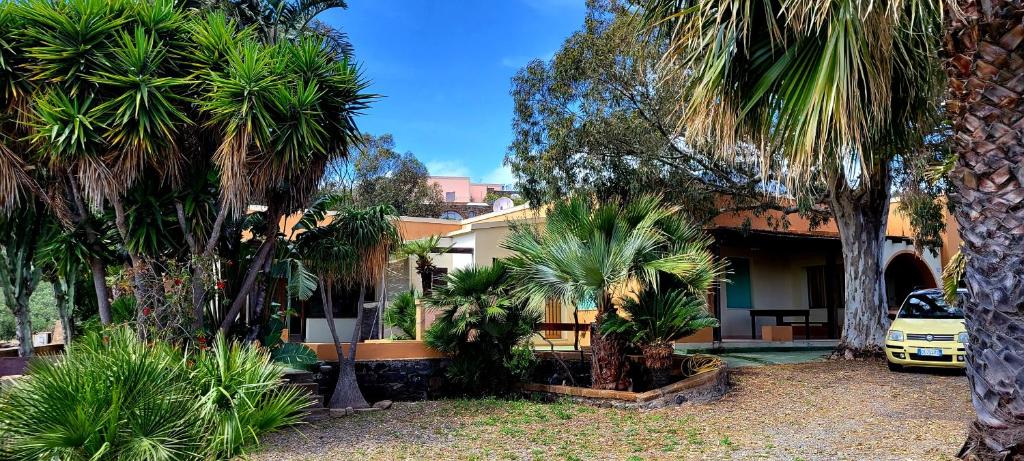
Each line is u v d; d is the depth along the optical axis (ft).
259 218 35.94
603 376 35.29
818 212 50.62
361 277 37.58
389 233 37.63
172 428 19.99
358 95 31.37
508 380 39.68
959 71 13.65
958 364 36.19
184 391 21.76
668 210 38.24
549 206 45.60
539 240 35.96
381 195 101.04
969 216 13.61
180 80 26.89
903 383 34.78
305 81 29.84
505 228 56.49
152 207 29.30
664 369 35.17
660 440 24.99
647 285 34.27
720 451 22.57
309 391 35.50
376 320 55.98
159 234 30.04
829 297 65.05
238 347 26.55
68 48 25.81
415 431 28.58
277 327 35.78
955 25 13.60
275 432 27.99
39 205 33.42
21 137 27.40
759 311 63.87
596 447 24.27
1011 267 13.00
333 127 30.89
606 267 31.91
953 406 28.37
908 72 17.85
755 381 37.45
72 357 21.71
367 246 36.65
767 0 15.58
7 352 38.01
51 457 18.22
